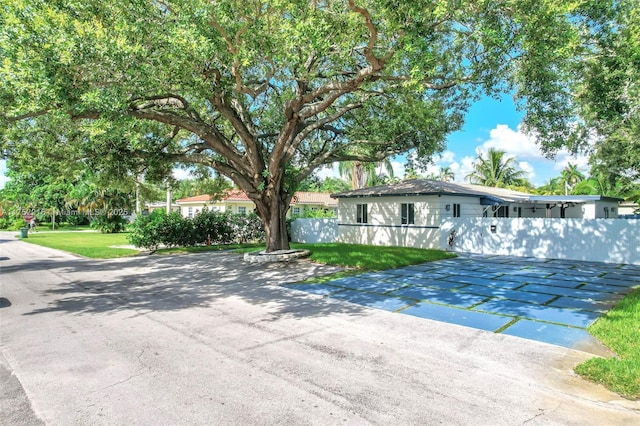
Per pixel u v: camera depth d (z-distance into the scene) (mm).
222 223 21078
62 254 18234
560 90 9148
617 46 8242
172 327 6180
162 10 8539
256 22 8062
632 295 7801
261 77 13203
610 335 5398
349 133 15336
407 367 4512
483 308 7180
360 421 3328
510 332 5766
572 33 7160
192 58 8195
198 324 6344
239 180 13328
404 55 7863
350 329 5988
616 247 13172
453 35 9016
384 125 14461
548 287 9047
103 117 8297
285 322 6414
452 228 16828
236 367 4527
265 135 14930
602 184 32531
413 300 7863
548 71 8680
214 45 7879
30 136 12211
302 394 3840
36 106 7484
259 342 5414
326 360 4734
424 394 3834
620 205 32906
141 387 4012
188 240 19797
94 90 7840
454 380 4152
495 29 7199
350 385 4039
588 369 4270
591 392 3861
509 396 3787
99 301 8164
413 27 6934
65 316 6945
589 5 7613
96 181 14352
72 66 7453
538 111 9367
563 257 14203
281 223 14125
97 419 3395
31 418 3420
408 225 18188
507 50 7590
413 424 3277
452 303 7582
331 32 8109
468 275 10727
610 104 9164
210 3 7566
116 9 8016
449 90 12500
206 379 4199
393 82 10891
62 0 7621
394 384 4059
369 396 3793
